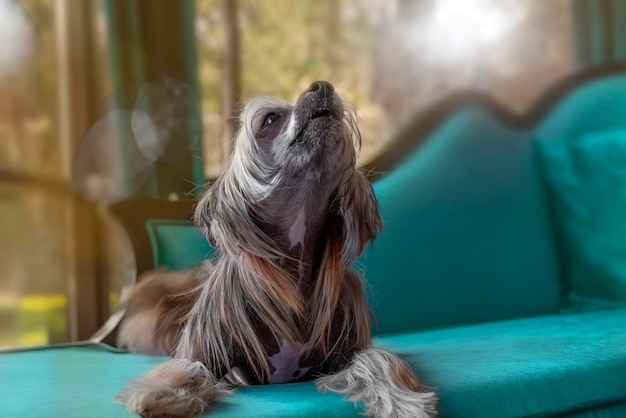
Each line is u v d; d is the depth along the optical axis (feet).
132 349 4.10
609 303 4.87
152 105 5.69
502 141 5.13
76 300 5.73
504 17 6.31
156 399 2.75
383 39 6.39
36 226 5.74
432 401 2.89
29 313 5.73
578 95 5.47
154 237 4.42
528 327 4.20
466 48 6.33
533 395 3.11
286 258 3.27
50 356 3.97
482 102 5.19
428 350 3.65
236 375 3.23
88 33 5.77
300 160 3.18
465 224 4.85
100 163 5.69
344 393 2.97
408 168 4.83
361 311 3.36
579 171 5.11
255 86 6.12
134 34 5.73
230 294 3.20
